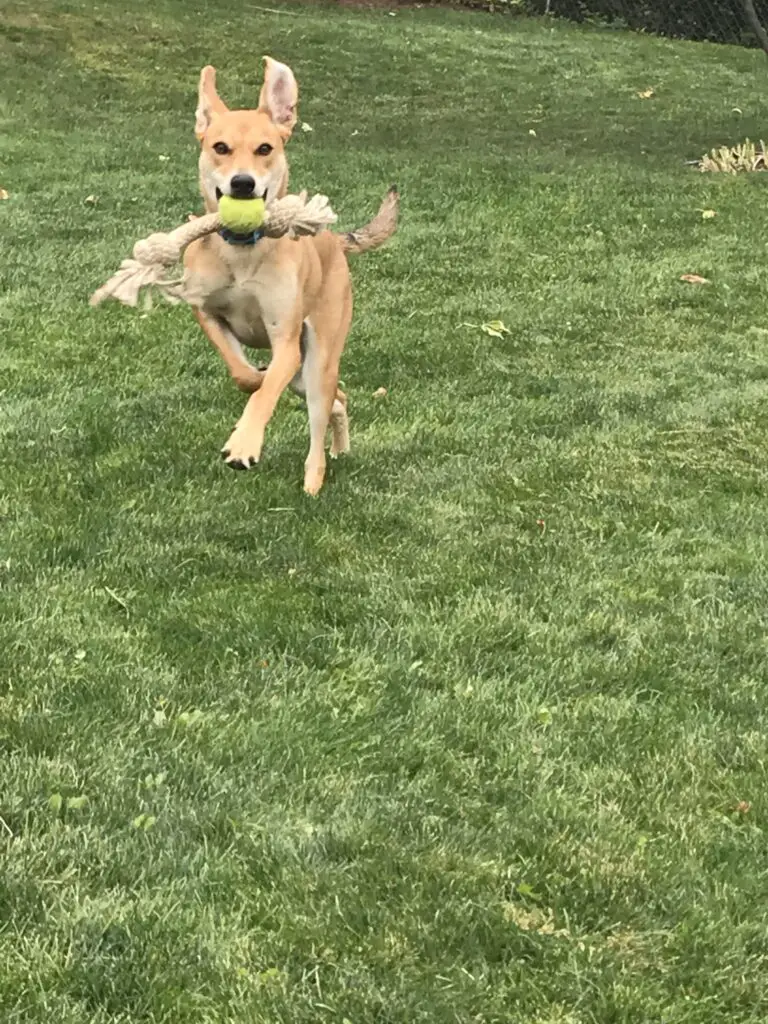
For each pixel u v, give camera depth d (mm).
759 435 3807
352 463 3506
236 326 3105
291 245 3020
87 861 2289
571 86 10484
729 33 13367
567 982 2180
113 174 6652
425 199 6355
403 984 2160
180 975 2154
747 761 2562
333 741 2547
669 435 3789
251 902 2254
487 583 3014
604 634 2873
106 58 9703
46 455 3426
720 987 2193
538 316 4723
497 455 3611
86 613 2812
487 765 2531
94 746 2488
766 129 9141
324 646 2777
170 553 3027
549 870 2340
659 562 3131
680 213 6289
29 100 8445
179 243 2898
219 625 2809
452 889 2291
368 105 9461
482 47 11625
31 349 4125
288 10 12312
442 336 4469
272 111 3059
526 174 6973
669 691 2729
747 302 5000
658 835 2410
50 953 2168
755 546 3225
